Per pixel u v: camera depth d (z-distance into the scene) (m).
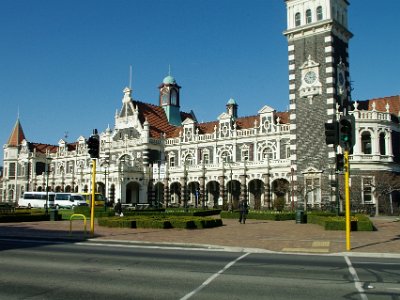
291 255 21.12
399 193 60.94
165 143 88.44
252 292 12.84
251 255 21.09
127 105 90.50
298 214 43.31
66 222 45.75
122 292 12.89
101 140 96.06
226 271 16.25
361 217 39.31
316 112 62.84
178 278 14.91
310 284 13.90
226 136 80.44
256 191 74.56
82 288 13.43
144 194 83.56
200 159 83.31
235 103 94.31
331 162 60.47
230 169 74.06
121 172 80.25
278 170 69.56
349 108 64.75
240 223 43.19
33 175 114.38
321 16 64.38
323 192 60.56
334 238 28.27
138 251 22.62
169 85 97.00
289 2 67.50
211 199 80.81
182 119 98.94
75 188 101.94
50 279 14.80
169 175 82.75
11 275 15.53
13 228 37.56
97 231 33.78
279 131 73.69
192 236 29.92
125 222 36.78
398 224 40.25
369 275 15.42
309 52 64.69
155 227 35.91
